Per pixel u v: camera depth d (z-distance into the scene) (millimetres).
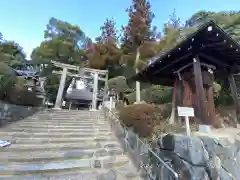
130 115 5906
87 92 20734
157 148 3557
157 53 13133
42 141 4480
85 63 20109
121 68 17031
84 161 3611
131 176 3193
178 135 3057
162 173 3074
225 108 6434
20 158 3381
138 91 10211
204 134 3156
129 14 16062
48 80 18578
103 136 5379
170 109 6562
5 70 7562
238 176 2797
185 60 4551
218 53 4352
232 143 3002
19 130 5285
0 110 5852
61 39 19344
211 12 11430
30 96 9070
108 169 3434
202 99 3549
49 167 3180
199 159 2602
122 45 17438
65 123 6359
